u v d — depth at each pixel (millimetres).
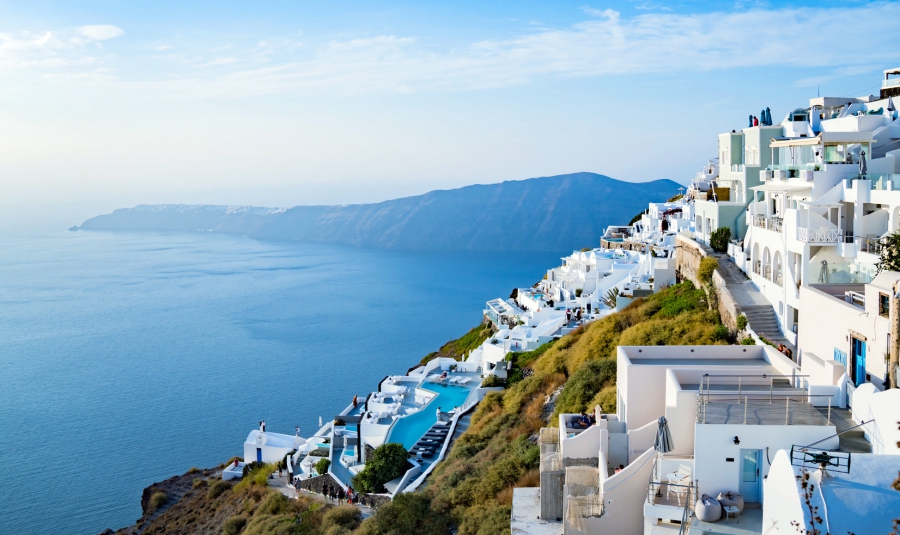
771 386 21578
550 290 88625
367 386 190875
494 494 34406
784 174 47906
